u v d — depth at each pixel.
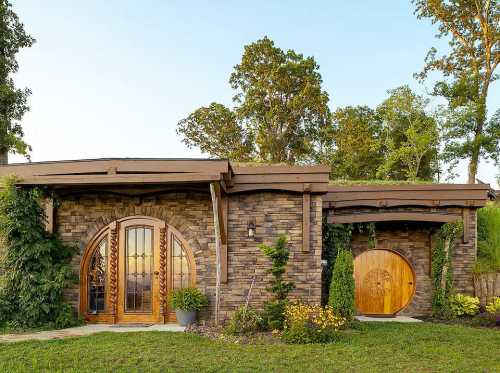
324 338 8.04
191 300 9.30
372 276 12.33
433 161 30.23
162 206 9.98
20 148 21.69
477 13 25.66
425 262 12.30
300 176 9.75
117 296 9.90
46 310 9.05
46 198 9.84
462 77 25.45
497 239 13.15
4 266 9.13
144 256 9.98
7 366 6.14
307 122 33.50
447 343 8.08
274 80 32.84
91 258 10.07
